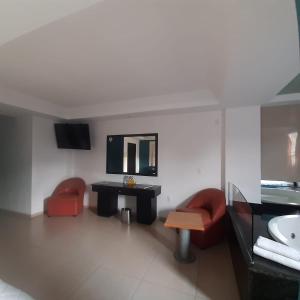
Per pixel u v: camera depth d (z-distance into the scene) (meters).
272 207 3.14
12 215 4.16
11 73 2.57
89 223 3.72
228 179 3.40
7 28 1.13
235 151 3.38
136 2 1.32
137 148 4.24
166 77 2.68
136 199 4.11
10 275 2.15
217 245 2.90
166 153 3.99
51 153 4.44
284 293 1.48
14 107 3.34
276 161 3.32
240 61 1.75
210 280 2.12
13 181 4.24
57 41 1.83
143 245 2.88
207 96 3.19
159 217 4.03
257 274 1.54
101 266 2.34
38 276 2.14
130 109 3.76
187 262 2.45
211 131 3.65
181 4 1.33
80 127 4.43
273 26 1.27
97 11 1.41
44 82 2.88
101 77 2.68
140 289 1.96
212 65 2.24
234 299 1.85
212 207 3.06
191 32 1.66
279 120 3.29
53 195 4.27
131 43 1.86
